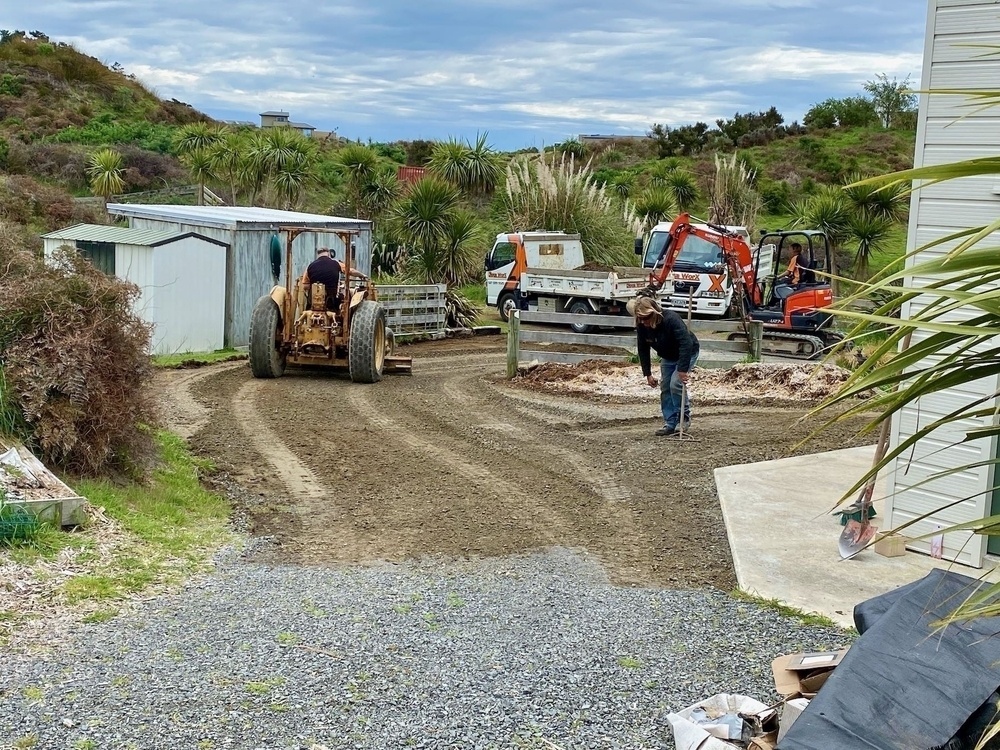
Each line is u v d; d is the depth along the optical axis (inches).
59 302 295.0
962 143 237.6
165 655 182.1
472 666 183.9
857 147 1807.3
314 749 147.9
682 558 270.7
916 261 244.2
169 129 1939.0
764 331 743.1
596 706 167.9
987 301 85.0
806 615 217.6
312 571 250.2
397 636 199.3
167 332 662.5
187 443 398.3
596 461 392.5
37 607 202.4
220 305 701.9
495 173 1224.8
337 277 592.1
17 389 281.4
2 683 165.6
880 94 2001.7
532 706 167.0
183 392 520.4
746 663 190.1
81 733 148.9
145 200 1462.8
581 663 187.6
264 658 183.3
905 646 145.6
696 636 205.0
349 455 394.3
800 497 318.3
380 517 310.0
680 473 372.2
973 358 91.4
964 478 245.3
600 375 593.6
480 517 311.3
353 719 159.0
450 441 426.6
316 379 588.1
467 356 738.8
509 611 219.6
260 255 731.4
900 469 259.0
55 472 286.2
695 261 832.3
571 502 331.3
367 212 1170.0
